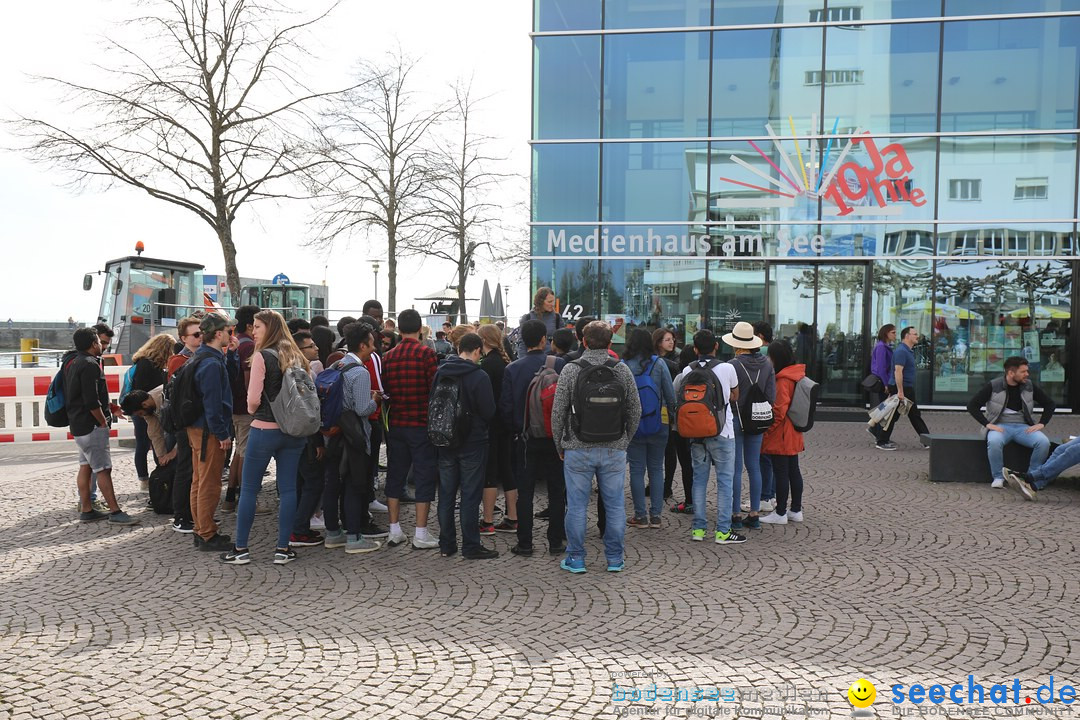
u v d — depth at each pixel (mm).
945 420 16547
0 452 13039
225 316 6984
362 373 6961
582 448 6301
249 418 8445
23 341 26516
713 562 6688
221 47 20641
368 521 7699
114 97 20109
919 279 17938
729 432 7199
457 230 27188
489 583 6160
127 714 3982
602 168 18609
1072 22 17391
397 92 25828
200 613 5477
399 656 4715
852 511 8539
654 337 8898
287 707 4059
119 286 21766
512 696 4188
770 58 18156
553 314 9633
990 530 7703
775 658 4684
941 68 17750
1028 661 4645
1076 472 9758
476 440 6793
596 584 6117
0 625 5230
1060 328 17609
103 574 6391
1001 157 17656
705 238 18344
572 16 18656
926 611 5473
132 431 13500
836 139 18031
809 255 18109
